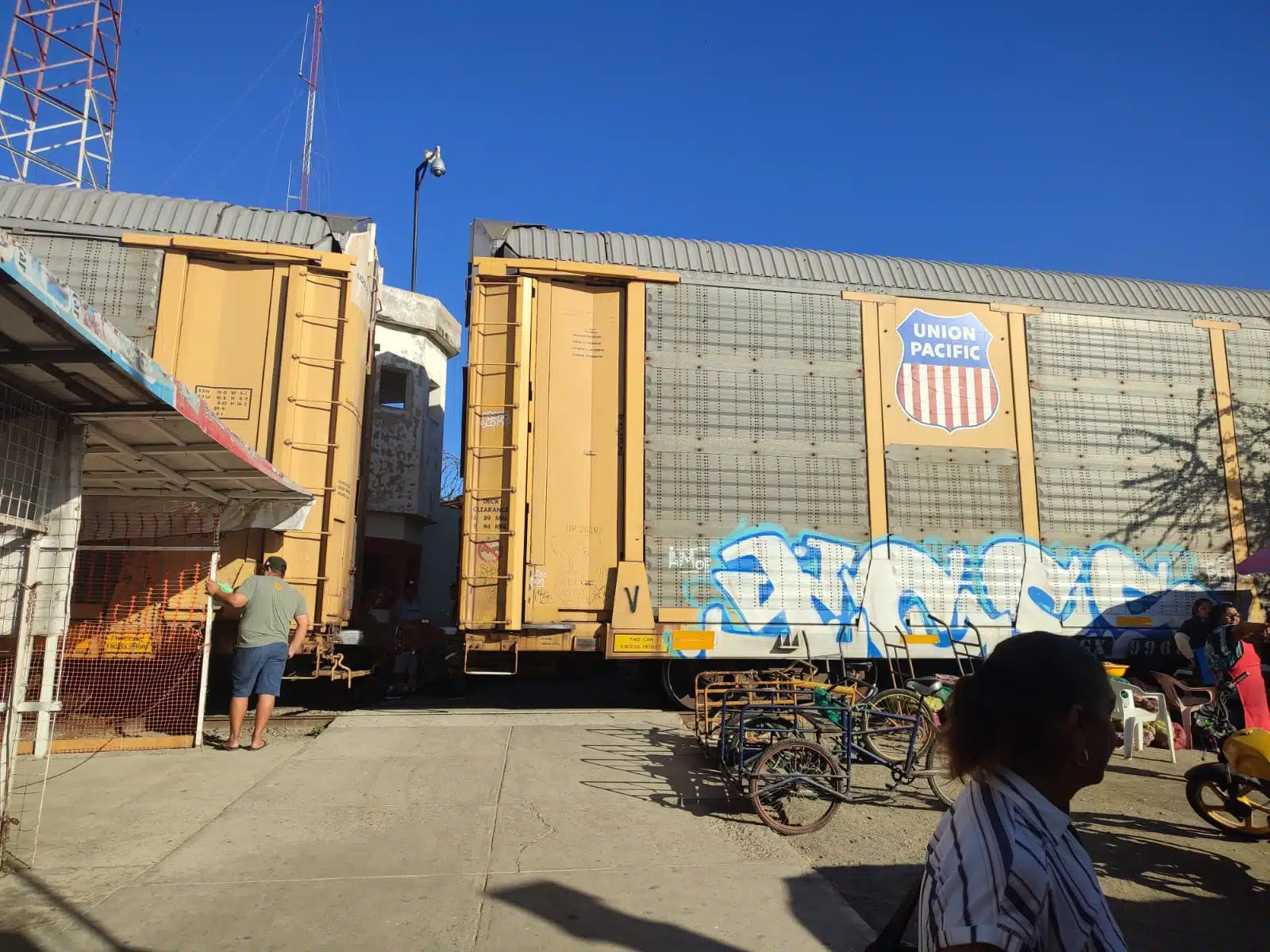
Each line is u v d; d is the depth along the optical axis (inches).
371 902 151.6
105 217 328.2
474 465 327.9
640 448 335.3
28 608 177.0
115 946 132.7
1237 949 144.4
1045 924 53.2
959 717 63.7
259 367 328.8
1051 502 363.3
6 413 171.8
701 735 260.1
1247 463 384.2
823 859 181.2
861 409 355.9
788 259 368.5
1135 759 292.2
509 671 325.1
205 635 276.4
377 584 623.5
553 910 149.6
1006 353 371.9
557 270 339.6
